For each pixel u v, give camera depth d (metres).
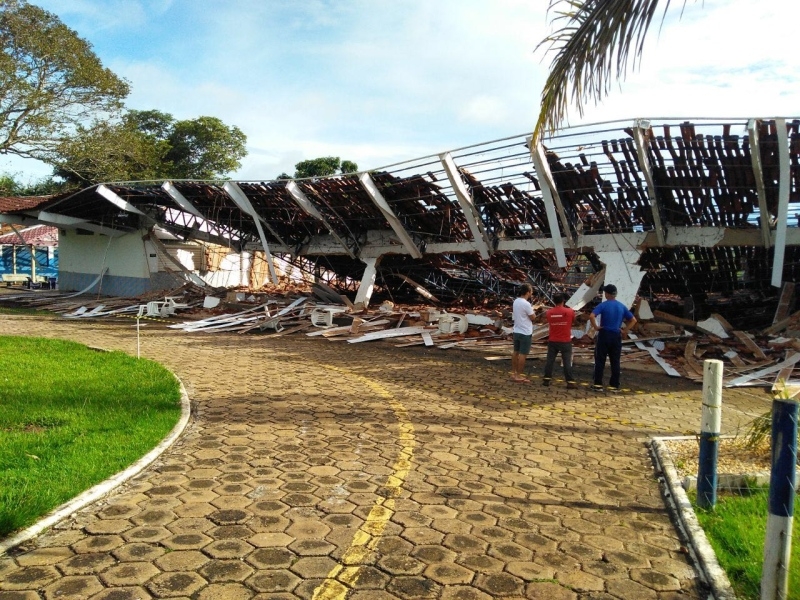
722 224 15.12
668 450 6.20
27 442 5.66
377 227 20.56
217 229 23.91
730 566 3.79
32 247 33.94
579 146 13.26
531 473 5.57
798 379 10.42
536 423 7.41
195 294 22.91
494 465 5.75
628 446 6.58
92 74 29.50
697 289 18.91
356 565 3.75
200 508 4.51
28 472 4.87
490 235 18.06
